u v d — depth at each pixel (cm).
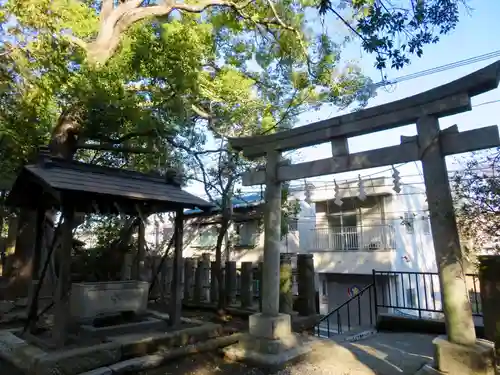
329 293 1570
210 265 905
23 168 540
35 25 465
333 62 743
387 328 658
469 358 366
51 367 423
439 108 420
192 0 566
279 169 570
